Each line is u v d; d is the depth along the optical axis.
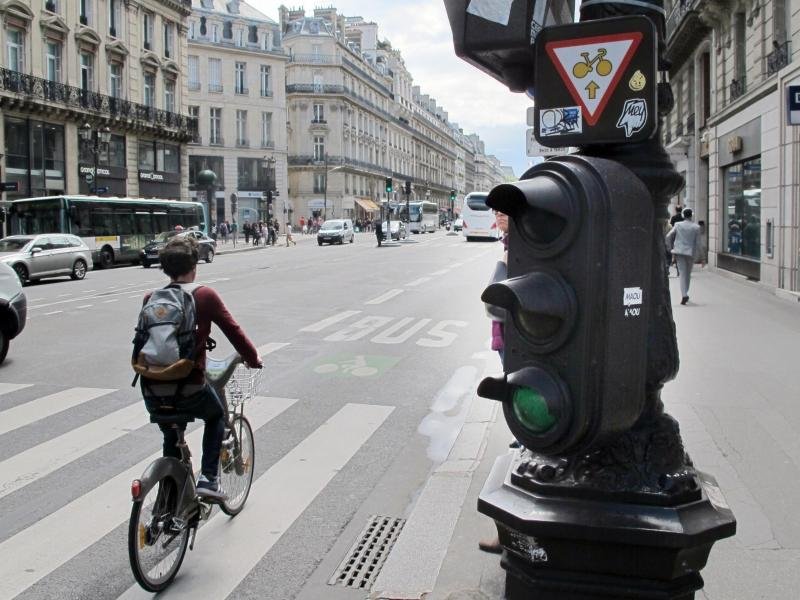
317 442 6.50
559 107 2.21
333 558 4.29
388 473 5.73
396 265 28.67
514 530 2.20
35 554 4.33
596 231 2.01
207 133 68.69
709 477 2.53
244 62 70.56
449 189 159.62
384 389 8.47
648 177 2.23
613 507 2.12
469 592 3.36
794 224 16.02
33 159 36.91
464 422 7.05
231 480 4.78
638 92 2.13
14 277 10.16
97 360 10.13
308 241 63.81
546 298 2.01
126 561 4.25
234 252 45.69
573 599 2.16
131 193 45.00
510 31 2.23
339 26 91.31
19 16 35.59
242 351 4.18
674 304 15.07
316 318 14.07
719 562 3.88
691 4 24.19
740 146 20.36
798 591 3.56
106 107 41.88
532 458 2.31
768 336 11.09
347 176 89.25
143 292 19.64
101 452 6.19
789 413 6.80
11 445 6.38
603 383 2.03
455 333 12.36
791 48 16.25
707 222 27.44
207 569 4.15
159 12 47.91
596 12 2.31
